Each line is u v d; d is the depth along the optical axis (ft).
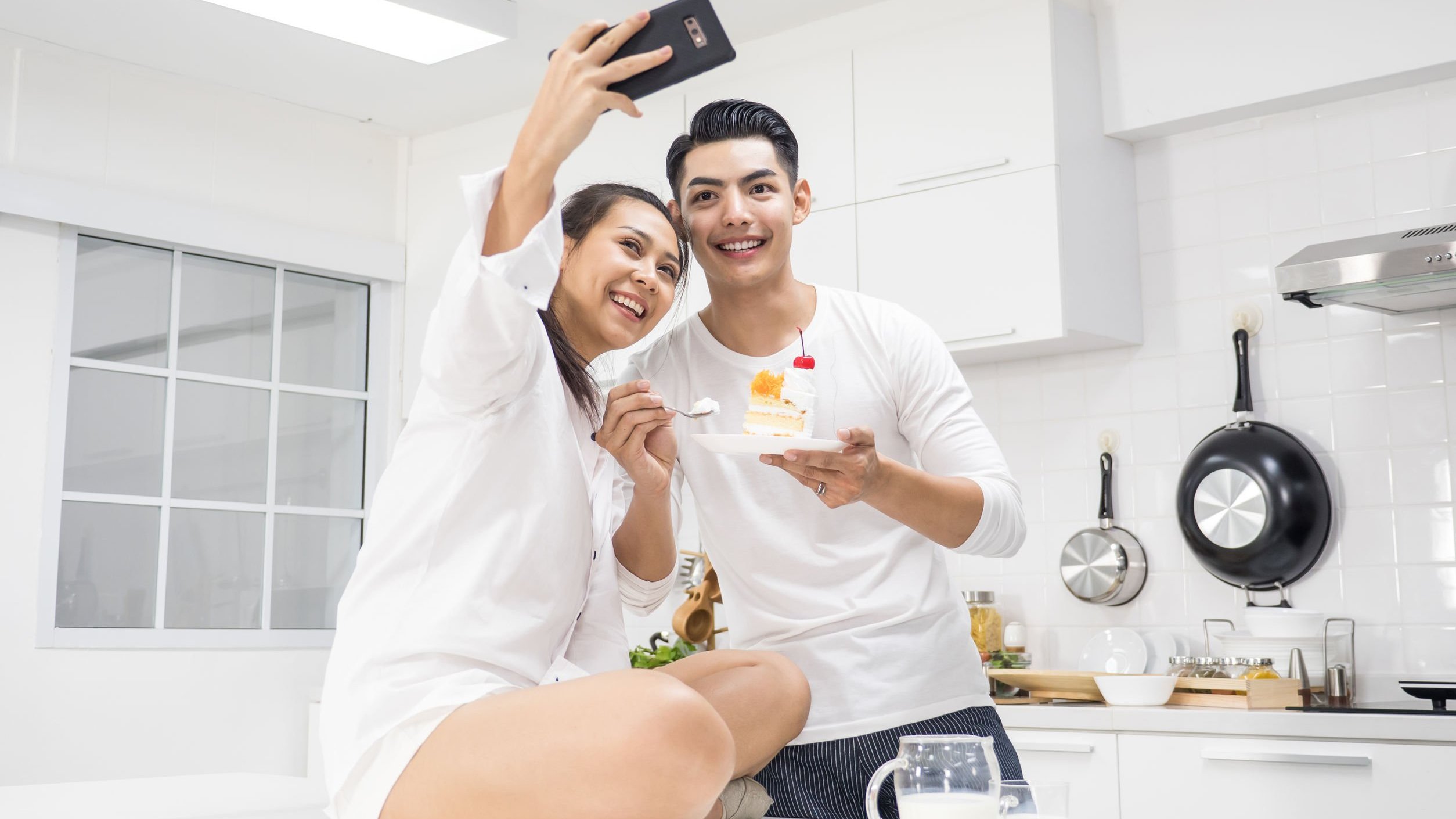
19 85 11.43
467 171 13.73
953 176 10.22
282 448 13.07
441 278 13.75
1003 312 9.85
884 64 10.71
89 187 11.64
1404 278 8.11
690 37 3.88
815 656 5.81
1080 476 10.52
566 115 3.83
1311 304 8.81
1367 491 9.12
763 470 5.99
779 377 5.73
